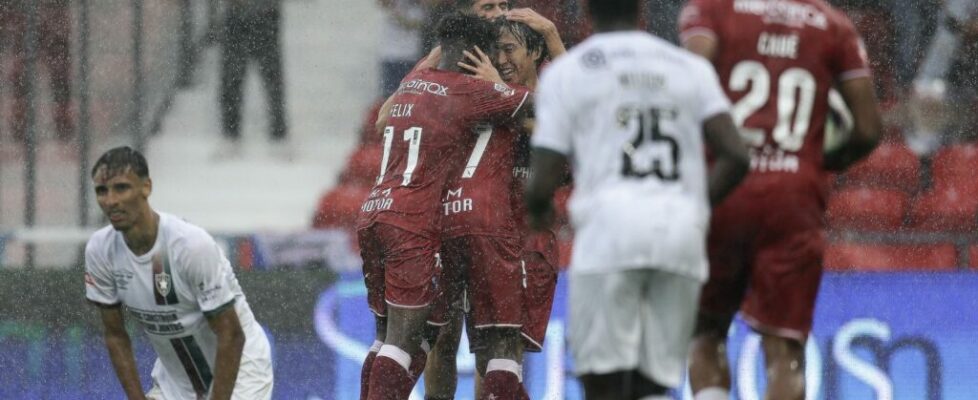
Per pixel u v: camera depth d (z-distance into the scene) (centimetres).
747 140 1652
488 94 2195
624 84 1518
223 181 3712
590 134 1520
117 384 2994
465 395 2797
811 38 1669
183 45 3781
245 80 3809
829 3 3781
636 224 1495
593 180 1520
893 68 3759
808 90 1662
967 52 3747
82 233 3294
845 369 2956
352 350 2958
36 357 2998
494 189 2214
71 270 3036
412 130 2200
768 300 1677
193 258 1966
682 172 1519
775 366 1677
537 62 2384
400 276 2159
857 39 1700
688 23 1672
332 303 2980
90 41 3709
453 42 2253
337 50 3853
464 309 2294
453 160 2205
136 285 1998
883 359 2970
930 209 3625
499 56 2356
